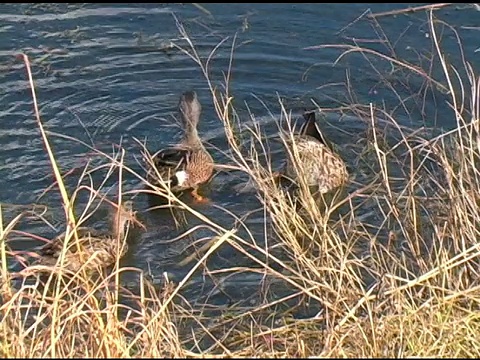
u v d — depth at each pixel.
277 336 8.35
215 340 8.40
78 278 8.11
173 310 9.32
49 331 7.46
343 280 8.98
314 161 11.91
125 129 13.13
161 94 13.83
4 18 15.18
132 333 8.16
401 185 11.61
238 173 12.24
